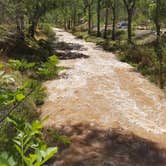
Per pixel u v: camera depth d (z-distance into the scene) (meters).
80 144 8.70
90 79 16.39
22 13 25.86
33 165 1.55
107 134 9.57
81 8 72.38
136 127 10.48
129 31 36.28
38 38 38.59
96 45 35.41
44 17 43.81
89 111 11.49
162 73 17.66
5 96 2.14
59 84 14.66
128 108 12.34
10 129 6.39
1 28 22.95
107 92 14.21
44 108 11.54
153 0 36.62
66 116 10.81
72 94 13.34
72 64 20.89
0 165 1.42
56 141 8.27
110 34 51.25
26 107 10.07
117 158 8.23
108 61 23.11
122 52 27.55
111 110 11.80
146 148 8.96
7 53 16.06
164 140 9.70
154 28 45.03
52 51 27.52
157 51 22.66
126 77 17.64
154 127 10.72
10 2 22.11
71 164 7.66
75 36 52.28
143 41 36.75
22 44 19.23
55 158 7.79
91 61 22.83
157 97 14.23
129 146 8.98
